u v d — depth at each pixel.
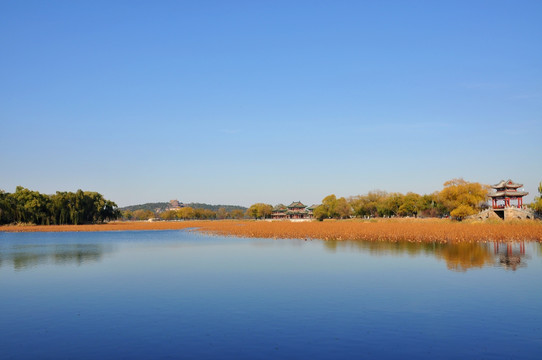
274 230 98.69
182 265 45.00
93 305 27.52
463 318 23.92
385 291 30.78
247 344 19.95
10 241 84.19
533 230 76.94
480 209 133.62
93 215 166.38
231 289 32.06
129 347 19.67
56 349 19.48
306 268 41.53
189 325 22.98
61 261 49.62
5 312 25.91
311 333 21.48
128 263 47.19
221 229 118.38
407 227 93.19
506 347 19.45
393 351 18.97
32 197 149.88
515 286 31.98
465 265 42.12
